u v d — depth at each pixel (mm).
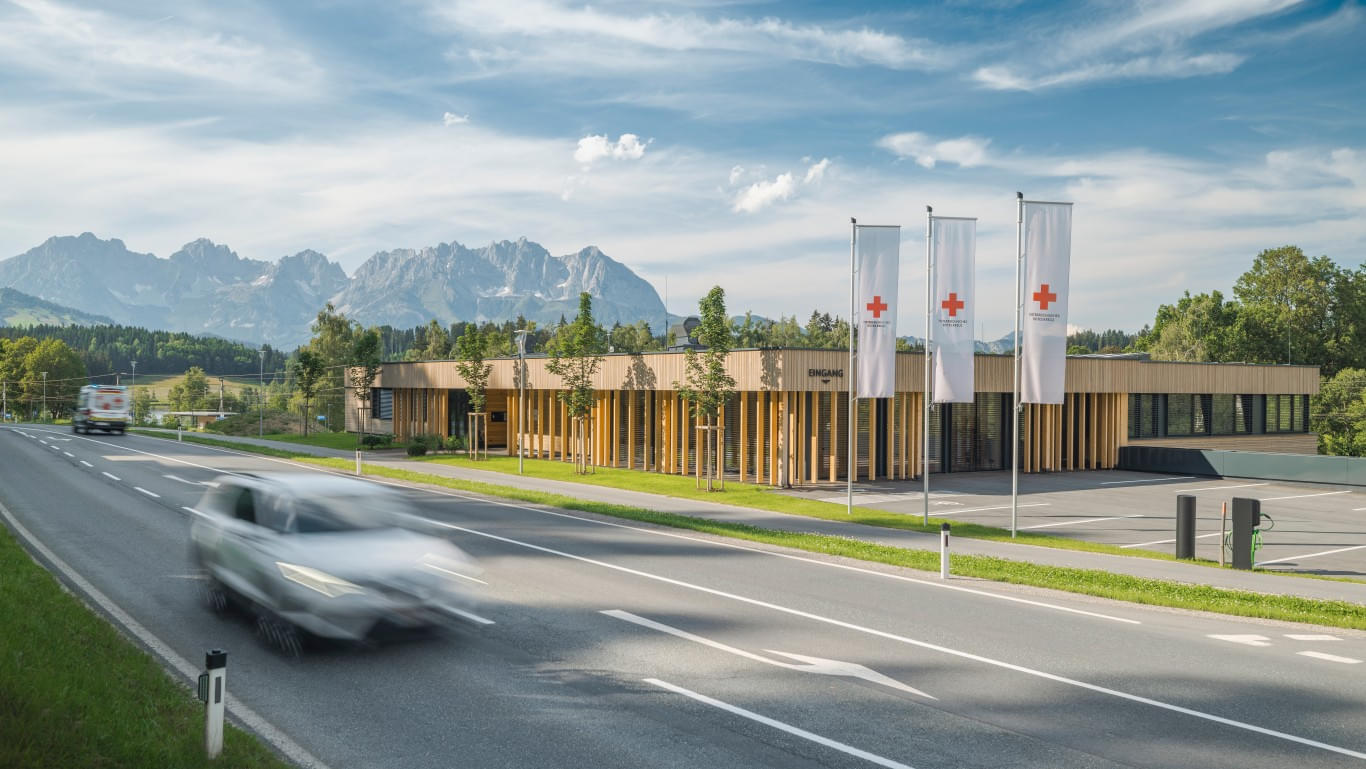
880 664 9867
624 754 7191
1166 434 43219
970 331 23000
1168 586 14383
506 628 11070
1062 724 8070
